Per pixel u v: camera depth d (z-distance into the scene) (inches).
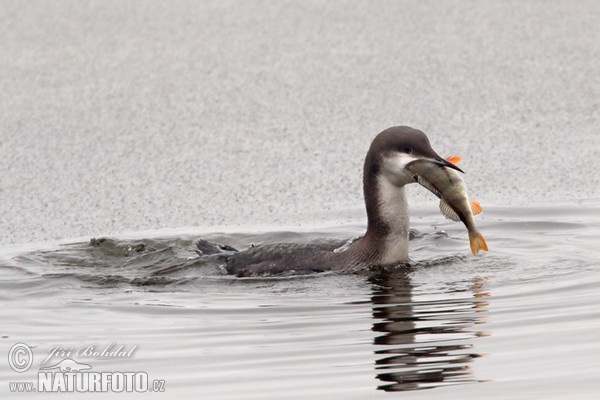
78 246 488.1
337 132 667.4
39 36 942.4
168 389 311.1
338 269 429.7
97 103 756.0
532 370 309.6
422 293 394.6
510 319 356.5
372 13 960.9
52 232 529.0
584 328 343.3
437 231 485.7
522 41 847.7
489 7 963.3
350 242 441.1
